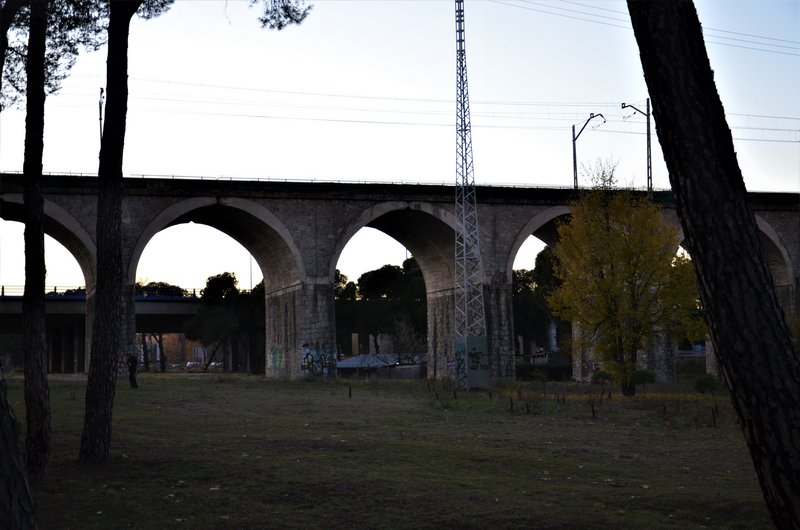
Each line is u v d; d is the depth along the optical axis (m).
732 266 6.54
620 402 32.25
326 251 51.47
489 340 53.12
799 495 6.17
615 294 35.19
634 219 35.25
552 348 86.62
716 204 6.62
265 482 13.78
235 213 51.19
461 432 21.62
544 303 79.56
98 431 15.40
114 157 15.29
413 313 82.00
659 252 35.09
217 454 16.66
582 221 36.19
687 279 34.91
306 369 50.22
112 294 15.42
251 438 19.42
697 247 6.71
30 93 14.65
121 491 13.01
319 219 51.53
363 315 84.44
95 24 17.77
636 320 35.16
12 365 134.25
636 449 18.84
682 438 21.03
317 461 15.94
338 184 51.59
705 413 27.16
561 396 35.72
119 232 15.52
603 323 35.78
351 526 11.05
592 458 17.23
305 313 50.88
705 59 6.88
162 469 14.82
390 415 26.22
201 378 52.62
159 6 17.27
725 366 6.56
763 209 59.50
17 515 5.01
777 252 60.00
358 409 28.47
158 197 48.19
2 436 5.04
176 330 94.56
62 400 30.56
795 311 59.53
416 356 75.38
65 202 46.84
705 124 6.73
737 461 17.16
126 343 47.19
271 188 50.44
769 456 6.31
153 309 80.00
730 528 11.10
